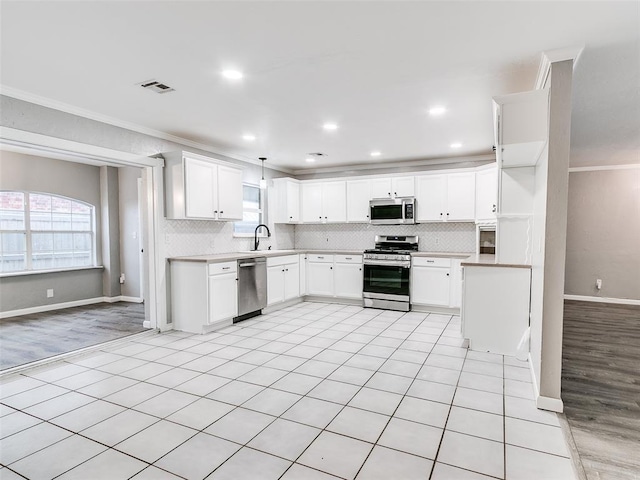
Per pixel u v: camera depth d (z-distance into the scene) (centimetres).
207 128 403
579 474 173
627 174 587
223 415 228
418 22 200
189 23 199
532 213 339
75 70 258
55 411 235
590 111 346
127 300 617
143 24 200
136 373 297
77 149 336
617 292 597
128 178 608
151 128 403
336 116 361
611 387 276
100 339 389
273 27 204
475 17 195
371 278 538
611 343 389
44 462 183
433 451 191
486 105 331
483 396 255
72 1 178
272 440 201
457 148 494
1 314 491
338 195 604
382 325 442
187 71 261
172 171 417
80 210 596
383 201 565
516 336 334
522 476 171
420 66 254
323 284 581
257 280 481
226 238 521
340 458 185
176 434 207
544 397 238
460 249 553
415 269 514
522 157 294
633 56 238
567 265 625
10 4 180
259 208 602
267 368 306
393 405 241
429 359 327
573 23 200
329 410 234
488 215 491
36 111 307
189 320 418
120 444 198
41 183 538
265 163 602
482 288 345
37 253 543
